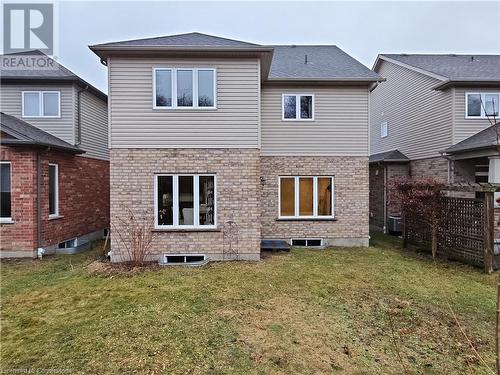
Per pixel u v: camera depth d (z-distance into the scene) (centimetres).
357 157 1130
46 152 1012
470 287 687
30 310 546
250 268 805
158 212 870
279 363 393
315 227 1127
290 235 1126
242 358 402
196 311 542
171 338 449
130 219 859
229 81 866
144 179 859
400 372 381
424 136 1383
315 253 996
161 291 638
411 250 1059
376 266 845
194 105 863
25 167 946
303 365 390
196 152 866
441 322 516
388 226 1453
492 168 1021
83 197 1259
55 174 1079
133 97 852
